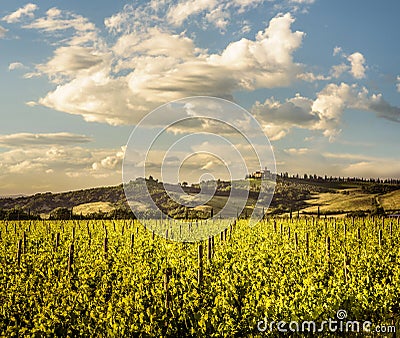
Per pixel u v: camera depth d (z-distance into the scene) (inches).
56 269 698.8
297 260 725.9
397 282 557.3
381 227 1393.9
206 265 690.2
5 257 837.2
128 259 772.0
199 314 431.2
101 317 430.9
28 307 508.7
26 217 2401.6
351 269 641.0
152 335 408.2
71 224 1706.4
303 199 3927.2
